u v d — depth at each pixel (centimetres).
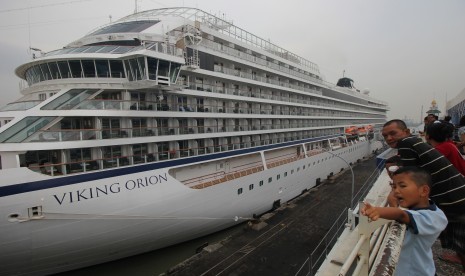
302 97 3094
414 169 258
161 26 1656
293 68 3009
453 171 323
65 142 1127
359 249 238
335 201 2241
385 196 596
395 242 300
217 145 1892
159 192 1340
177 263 1445
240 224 1847
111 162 1239
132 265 1381
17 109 1158
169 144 1603
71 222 1087
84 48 1406
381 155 1452
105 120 1321
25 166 1070
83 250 1152
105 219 1167
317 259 1377
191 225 1480
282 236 1617
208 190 1523
